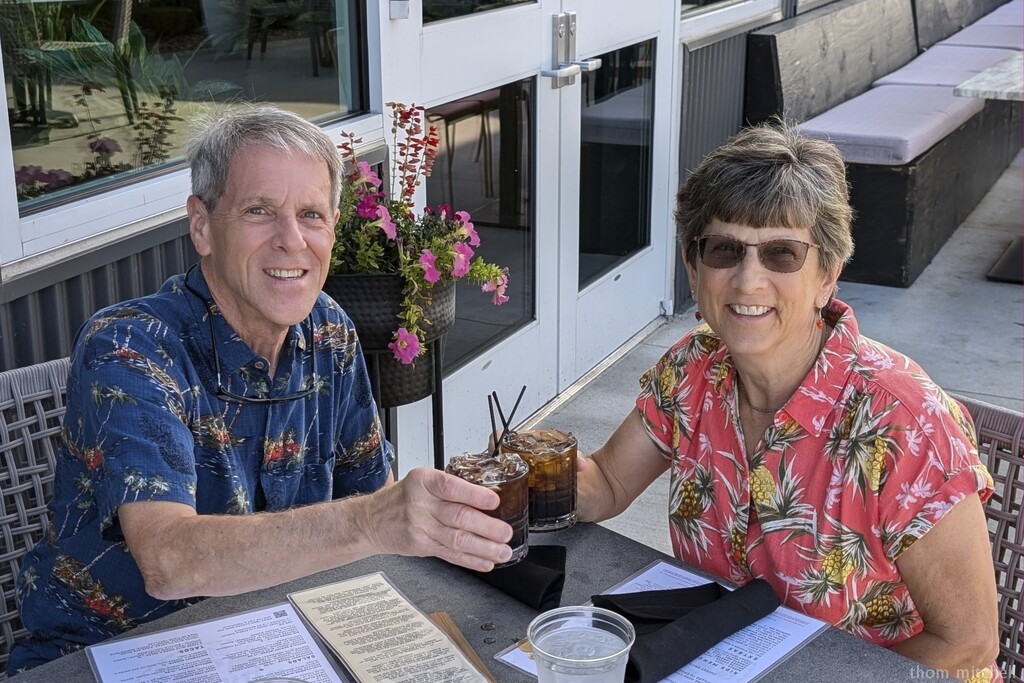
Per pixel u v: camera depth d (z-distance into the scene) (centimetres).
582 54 407
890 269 570
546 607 154
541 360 419
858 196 566
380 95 308
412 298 255
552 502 168
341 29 299
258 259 163
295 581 161
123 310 166
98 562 167
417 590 159
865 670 139
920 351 489
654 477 199
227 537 141
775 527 168
